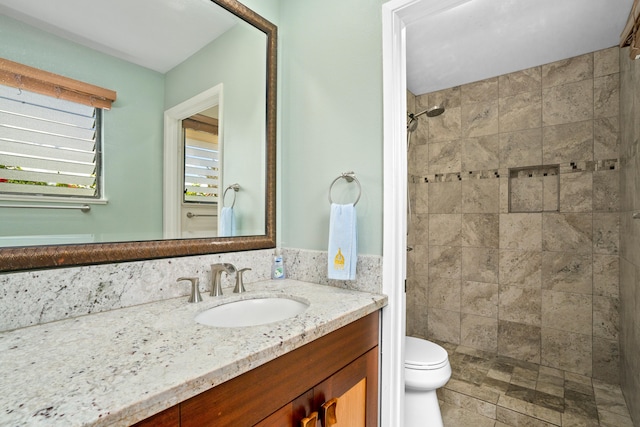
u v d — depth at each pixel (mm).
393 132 1123
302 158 1401
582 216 2168
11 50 801
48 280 803
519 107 2404
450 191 2713
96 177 936
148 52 1058
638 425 1540
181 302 1007
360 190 1212
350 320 910
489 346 2529
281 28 1489
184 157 1146
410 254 2795
